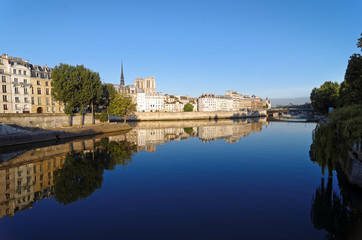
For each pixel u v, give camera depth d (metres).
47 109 75.75
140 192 21.09
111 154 38.06
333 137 23.00
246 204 18.28
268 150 40.91
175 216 16.39
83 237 13.87
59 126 64.94
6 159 34.28
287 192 20.77
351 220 15.93
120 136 62.06
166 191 21.25
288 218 16.06
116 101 81.88
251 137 58.25
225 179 24.53
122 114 82.94
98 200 19.38
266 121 125.19
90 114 77.56
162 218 16.12
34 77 71.56
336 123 23.45
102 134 66.88
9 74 63.59
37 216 16.66
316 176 25.39
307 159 33.78
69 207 18.08
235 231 14.36
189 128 85.19
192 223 15.41
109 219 16.11
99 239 13.62
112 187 22.52
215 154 37.72
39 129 55.00
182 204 18.39
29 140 46.88
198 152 39.50
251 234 14.05
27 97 69.00
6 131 46.88
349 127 21.45
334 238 13.66
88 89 66.12
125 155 37.31
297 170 27.86
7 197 20.22
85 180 24.80
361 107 24.56
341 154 23.27
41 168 29.59
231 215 16.47
